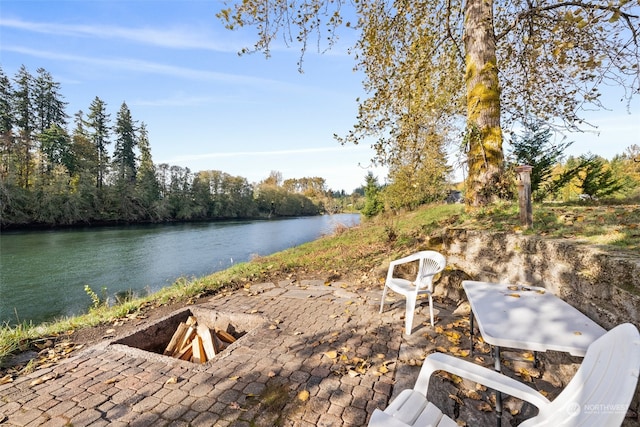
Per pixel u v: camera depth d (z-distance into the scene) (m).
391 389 2.38
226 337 4.00
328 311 4.18
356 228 17.25
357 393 2.33
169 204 51.69
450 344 3.06
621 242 2.53
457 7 7.38
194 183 59.34
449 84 8.40
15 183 34.84
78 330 3.89
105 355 3.04
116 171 48.78
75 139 46.69
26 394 2.41
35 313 9.47
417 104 7.40
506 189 5.75
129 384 2.53
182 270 16.03
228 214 64.75
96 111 51.31
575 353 1.56
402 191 16.34
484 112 5.87
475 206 5.85
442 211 14.76
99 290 12.04
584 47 5.89
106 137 52.66
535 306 2.17
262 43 5.87
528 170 3.77
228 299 4.91
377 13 6.91
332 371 2.65
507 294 2.43
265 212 76.25
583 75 6.25
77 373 2.71
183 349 3.70
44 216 35.09
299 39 6.22
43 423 2.08
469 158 6.06
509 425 1.96
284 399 2.29
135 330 3.69
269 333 3.49
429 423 1.46
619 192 9.67
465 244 4.32
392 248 7.58
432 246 5.21
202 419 2.10
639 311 1.83
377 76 7.71
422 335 3.29
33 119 46.66
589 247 2.50
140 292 11.91
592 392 1.12
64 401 2.31
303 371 2.66
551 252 2.86
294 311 4.24
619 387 0.94
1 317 9.13
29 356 3.15
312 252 9.97
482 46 5.95
